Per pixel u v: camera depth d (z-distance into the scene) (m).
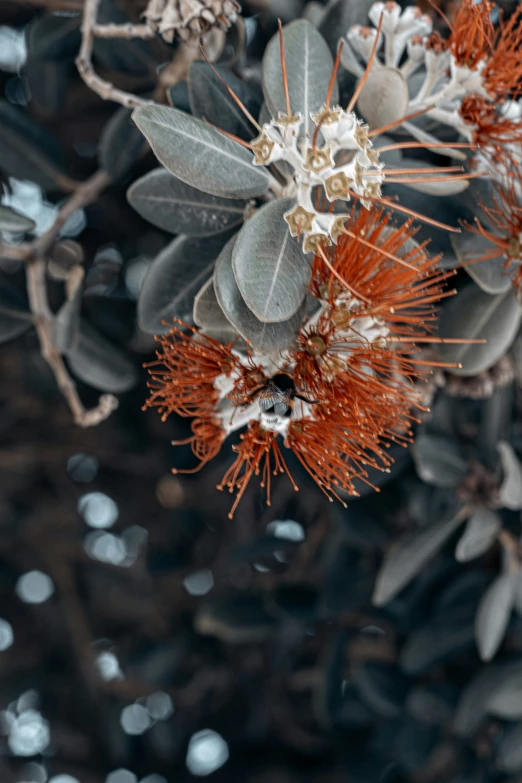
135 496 1.19
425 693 0.99
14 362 1.07
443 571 0.95
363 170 0.64
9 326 0.83
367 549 0.97
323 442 0.67
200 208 0.71
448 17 0.80
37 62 0.89
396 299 0.66
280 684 1.19
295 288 0.63
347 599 0.96
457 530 0.93
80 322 0.84
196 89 0.71
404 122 0.70
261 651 1.18
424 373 0.76
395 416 0.67
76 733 1.24
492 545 0.93
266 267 0.63
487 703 0.92
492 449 0.85
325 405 0.66
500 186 0.72
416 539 0.85
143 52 0.84
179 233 0.72
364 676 1.02
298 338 0.66
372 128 0.70
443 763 1.06
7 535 1.17
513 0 0.80
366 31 0.71
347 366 0.66
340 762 1.16
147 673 1.15
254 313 0.62
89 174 1.02
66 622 1.23
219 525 1.17
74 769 1.23
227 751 1.23
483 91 0.70
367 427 0.67
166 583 1.21
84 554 1.21
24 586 1.26
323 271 0.66
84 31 0.74
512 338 0.76
